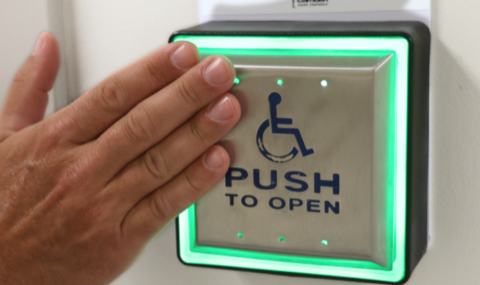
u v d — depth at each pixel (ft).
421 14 1.62
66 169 1.65
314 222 1.59
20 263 1.73
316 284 1.91
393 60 1.47
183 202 1.63
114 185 1.62
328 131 1.52
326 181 1.55
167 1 1.89
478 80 1.63
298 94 1.52
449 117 1.67
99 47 1.99
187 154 1.56
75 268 1.71
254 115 1.56
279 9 1.73
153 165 1.58
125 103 1.59
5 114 1.95
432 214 1.75
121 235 1.67
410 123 1.50
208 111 1.51
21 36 2.04
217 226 1.69
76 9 1.98
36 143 1.70
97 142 1.61
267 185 1.60
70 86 2.04
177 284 2.06
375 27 1.54
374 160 1.51
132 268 2.10
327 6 1.69
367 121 1.49
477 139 1.66
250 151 1.59
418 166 1.61
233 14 1.78
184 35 1.62
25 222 1.71
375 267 1.58
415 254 1.62
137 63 1.57
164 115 1.52
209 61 1.47
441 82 1.66
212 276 2.02
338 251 1.59
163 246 2.05
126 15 1.94
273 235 1.63
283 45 1.55
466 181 1.70
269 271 1.71
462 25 1.62
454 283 1.77
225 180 1.64
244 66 1.54
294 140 1.55
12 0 2.02
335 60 1.50
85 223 1.66
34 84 1.94
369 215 1.55
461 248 1.74
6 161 1.76
